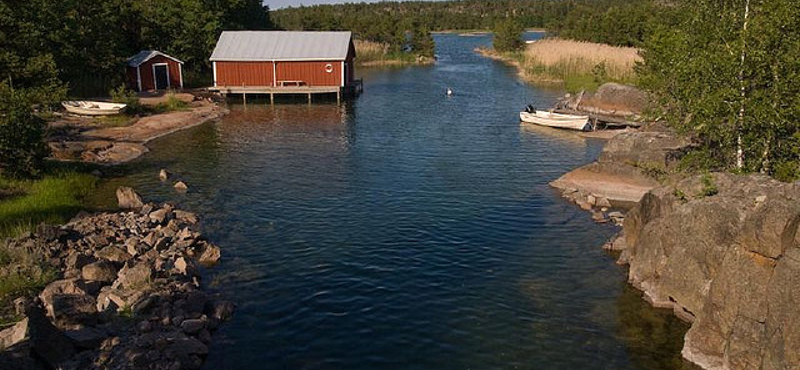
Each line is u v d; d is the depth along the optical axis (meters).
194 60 73.19
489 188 30.95
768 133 22.30
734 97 22.66
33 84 45.19
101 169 34.12
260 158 37.41
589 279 20.55
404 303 18.59
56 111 46.91
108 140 40.91
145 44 68.75
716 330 15.67
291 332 16.91
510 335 16.91
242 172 34.06
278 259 21.78
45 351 14.27
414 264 21.42
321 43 65.06
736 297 15.13
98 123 45.47
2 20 43.75
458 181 32.22
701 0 25.78
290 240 23.61
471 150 39.72
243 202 28.48
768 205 14.80
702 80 24.03
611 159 33.25
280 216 26.47
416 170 34.50
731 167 23.95
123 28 66.62
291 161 36.62
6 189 27.16
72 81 55.16
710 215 17.41
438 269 21.05
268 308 18.22
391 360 15.63
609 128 46.91
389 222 25.66
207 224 25.44
